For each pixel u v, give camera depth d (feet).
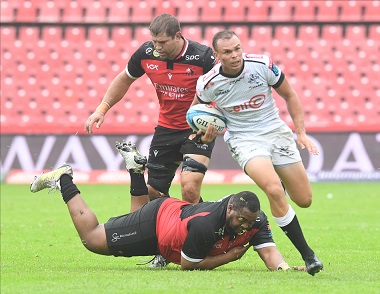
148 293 84.79
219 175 327.26
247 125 108.37
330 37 395.34
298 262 121.70
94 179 328.70
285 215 100.89
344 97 385.91
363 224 185.57
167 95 123.85
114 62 397.19
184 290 86.58
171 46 117.60
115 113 378.53
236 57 101.60
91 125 124.67
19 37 403.75
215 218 99.25
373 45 393.50
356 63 391.24
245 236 104.12
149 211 104.63
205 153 121.90
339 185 312.50
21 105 390.21
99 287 88.43
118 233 104.58
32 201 252.62
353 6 399.03
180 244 102.17
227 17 401.70
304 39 395.34
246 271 104.94
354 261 121.80
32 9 408.46
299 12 399.44
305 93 386.32
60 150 330.54
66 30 402.31
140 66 123.75
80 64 396.57
